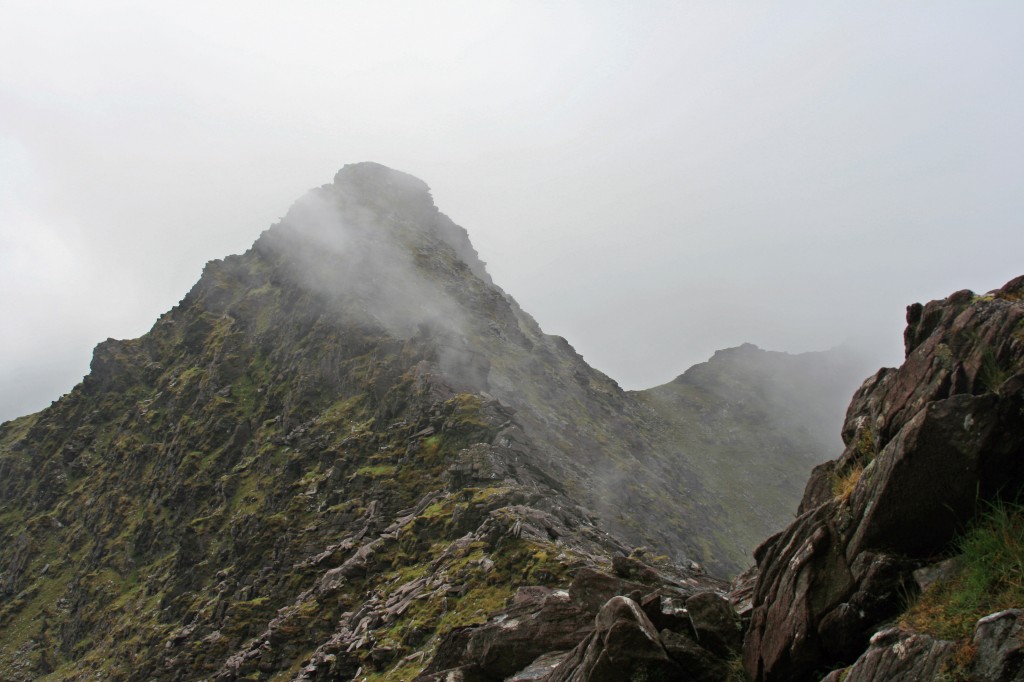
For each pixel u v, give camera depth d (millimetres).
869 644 10000
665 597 14641
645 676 12953
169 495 104875
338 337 105000
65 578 112188
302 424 96312
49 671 93750
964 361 11234
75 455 138500
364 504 64750
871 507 11109
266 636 52625
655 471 126188
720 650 13406
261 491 88812
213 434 109750
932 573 10289
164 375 139000
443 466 64562
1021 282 11867
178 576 86188
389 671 36469
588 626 17422
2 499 141000
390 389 82375
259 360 121750
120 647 80438
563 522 46625
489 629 18859
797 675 11570
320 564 58781
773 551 13383
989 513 10039
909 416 11797
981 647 8359
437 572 44469
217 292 150000
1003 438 10023
